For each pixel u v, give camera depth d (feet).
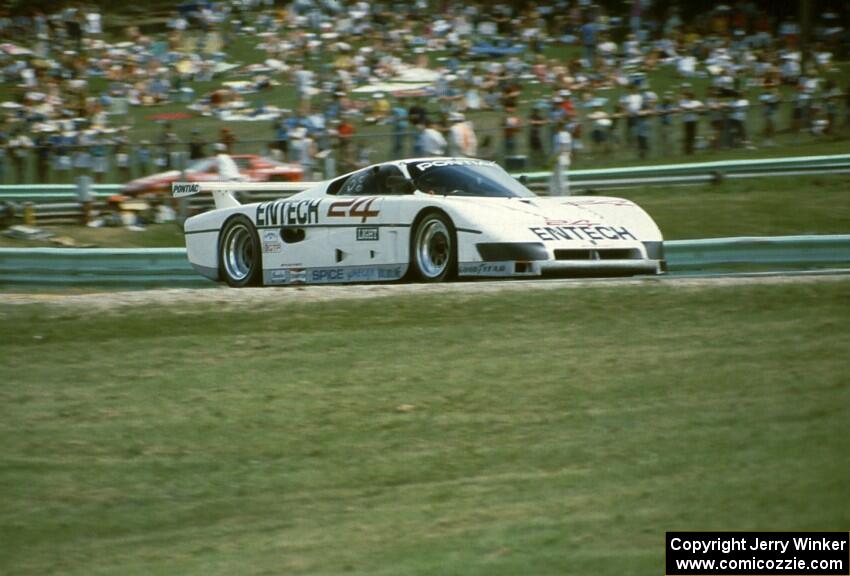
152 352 106.01
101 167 282.77
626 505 65.51
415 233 126.31
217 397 92.02
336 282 135.85
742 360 89.51
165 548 67.72
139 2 547.49
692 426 76.69
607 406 82.53
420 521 67.21
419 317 110.11
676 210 220.23
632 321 103.60
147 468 79.66
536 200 129.49
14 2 488.85
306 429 83.97
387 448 79.30
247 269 148.36
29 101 367.45
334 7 468.34
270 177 263.49
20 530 71.46
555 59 409.69
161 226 240.73
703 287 113.91
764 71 358.23
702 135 294.46
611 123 293.02
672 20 406.21
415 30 447.01
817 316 100.42
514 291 116.67
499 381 89.97
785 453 69.87
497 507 67.82
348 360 98.63
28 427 88.63
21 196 273.33
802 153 279.90
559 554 60.03
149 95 417.69
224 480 76.79
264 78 416.67
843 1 417.08
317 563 62.90
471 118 346.54
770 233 194.18
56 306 126.00
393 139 270.87
